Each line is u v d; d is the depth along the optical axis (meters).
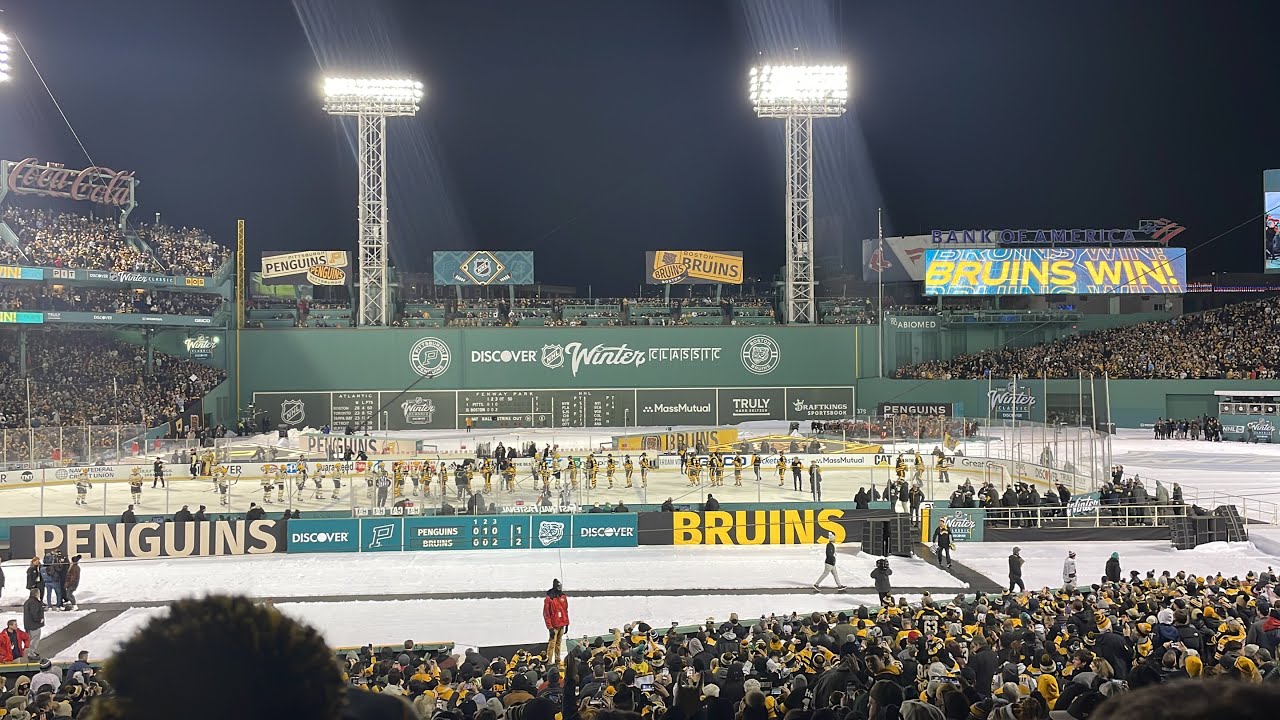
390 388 81.31
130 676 1.82
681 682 14.14
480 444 59.41
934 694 10.76
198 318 75.88
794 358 83.12
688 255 85.75
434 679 16.12
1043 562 34.97
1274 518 40.56
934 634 18.27
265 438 67.75
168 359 78.12
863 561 35.59
